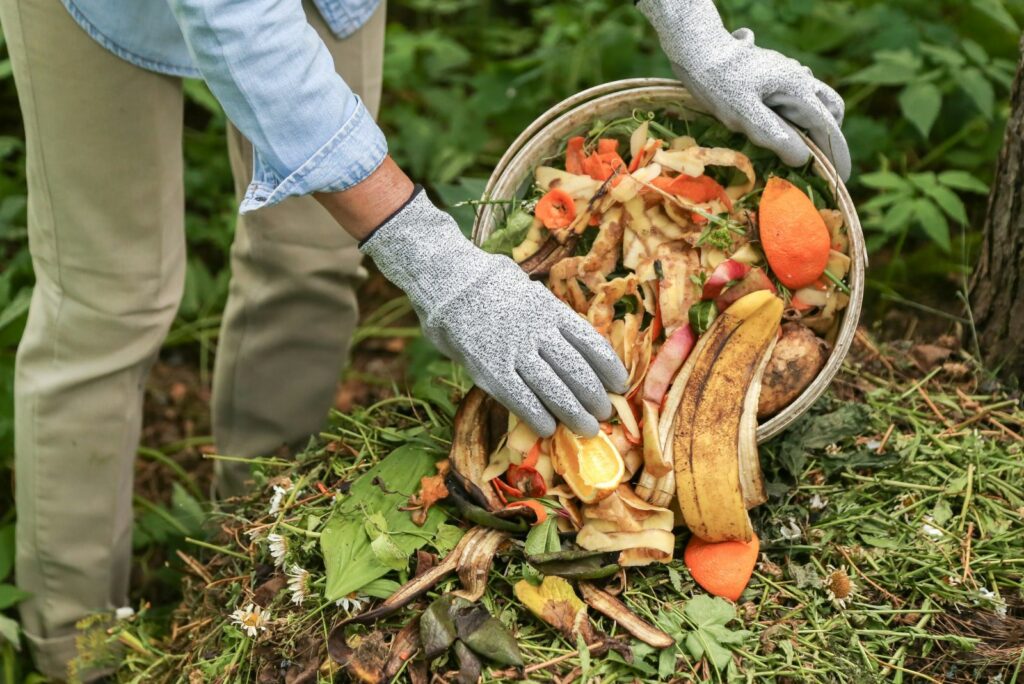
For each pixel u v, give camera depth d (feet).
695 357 4.82
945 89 7.98
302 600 4.84
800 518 5.14
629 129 5.11
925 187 7.07
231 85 3.91
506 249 4.96
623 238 5.01
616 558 4.74
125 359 5.51
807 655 4.53
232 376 6.48
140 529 7.06
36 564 5.97
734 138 5.13
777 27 8.33
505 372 4.33
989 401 5.87
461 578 4.63
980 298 6.08
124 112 4.89
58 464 5.67
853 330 4.81
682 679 4.44
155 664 5.41
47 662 6.14
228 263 9.19
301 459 5.72
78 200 5.06
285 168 4.09
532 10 10.04
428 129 9.43
